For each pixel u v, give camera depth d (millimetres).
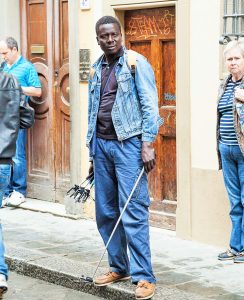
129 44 10016
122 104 6980
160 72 9609
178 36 9047
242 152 7777
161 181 9656
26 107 7273
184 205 9141
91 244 9125
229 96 7953
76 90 10477
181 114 9078
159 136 9617
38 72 11523
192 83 8930
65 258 8398
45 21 11367
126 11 9984
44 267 8086
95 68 7227
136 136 7000
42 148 11523
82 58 10352
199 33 8812
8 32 11703
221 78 8586
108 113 7094
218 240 8828
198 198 8984
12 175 11484
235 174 8109
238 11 8398
